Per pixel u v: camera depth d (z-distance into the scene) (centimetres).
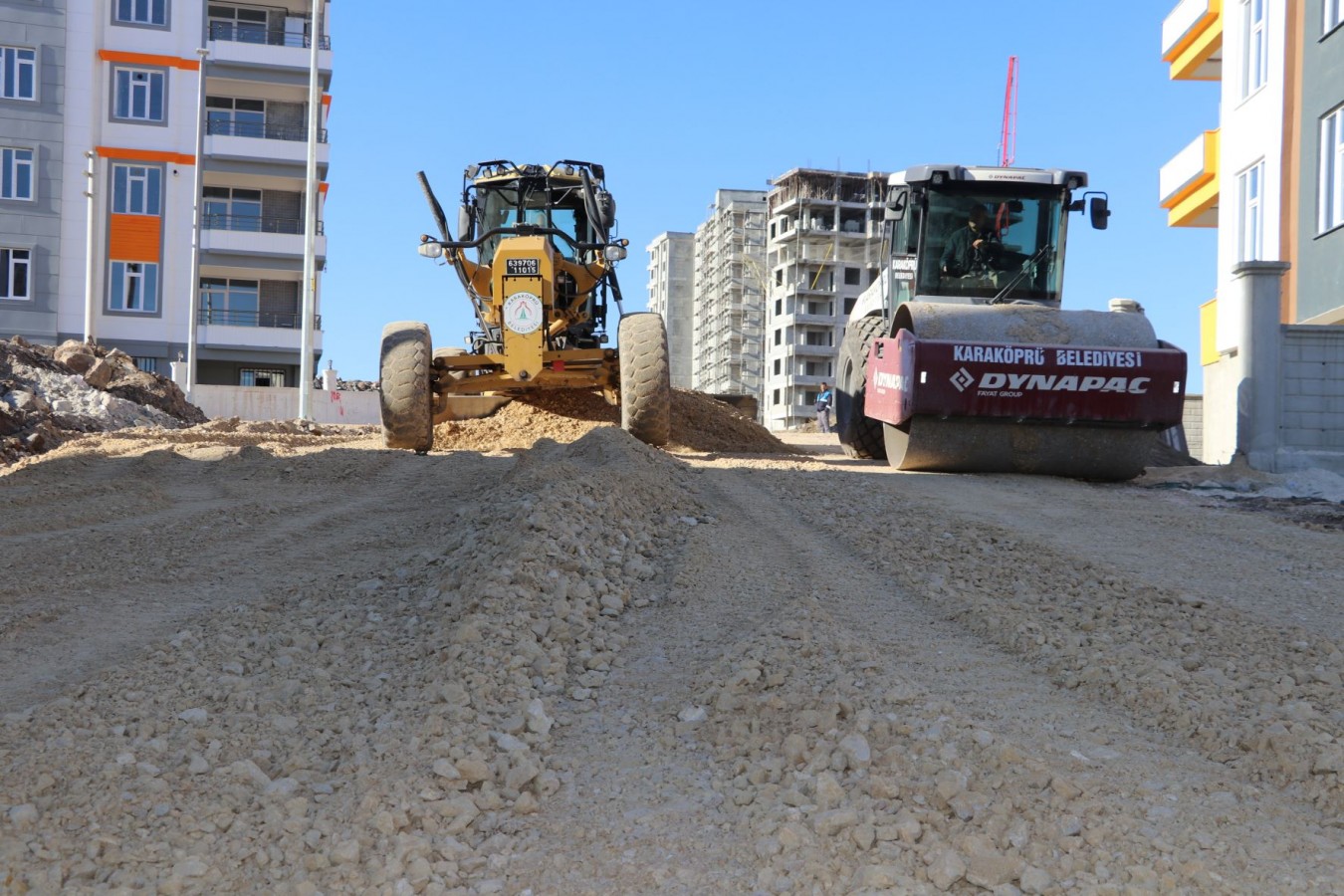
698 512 758
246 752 371
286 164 3594
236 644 483
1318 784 353
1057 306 1225
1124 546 704
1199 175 2236
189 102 3503
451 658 445
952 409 1007
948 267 1222
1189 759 380
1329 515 851
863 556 652
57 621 538
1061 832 315
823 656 440
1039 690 442
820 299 10575
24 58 3353
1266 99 1900
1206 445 1653
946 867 295
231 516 797
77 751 358
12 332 3341
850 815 320
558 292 1238
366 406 2939
